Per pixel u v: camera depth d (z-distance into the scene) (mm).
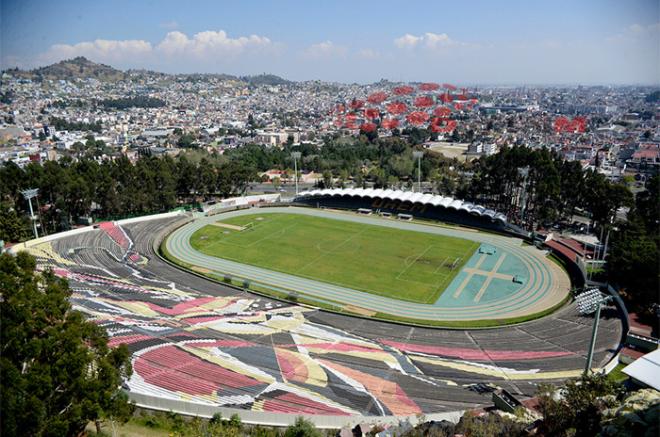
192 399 55281
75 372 38625
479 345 73875
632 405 38250
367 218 150125
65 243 119312
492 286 98562
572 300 91750
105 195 136375
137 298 87625
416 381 61656
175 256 114875
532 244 124062
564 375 63406
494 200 166375
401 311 87062
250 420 51562
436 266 109250
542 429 40875
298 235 132375
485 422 43250
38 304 41344
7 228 117125
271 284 99000
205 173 164625
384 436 44594
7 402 33500
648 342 68688
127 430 48125
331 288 97125
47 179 126562
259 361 65562
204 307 85875
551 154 150750
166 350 66938
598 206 125625
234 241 126875
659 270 78875
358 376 62656
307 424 45875
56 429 35688
